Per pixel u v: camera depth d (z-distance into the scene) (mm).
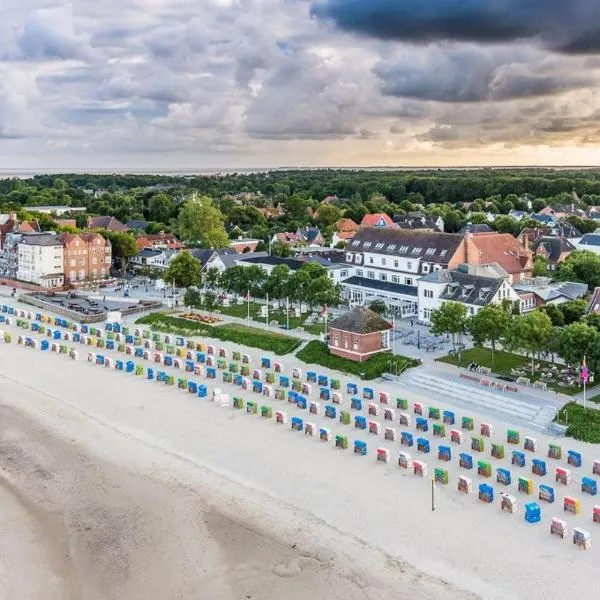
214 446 79188
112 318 138875
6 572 56906
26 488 70625
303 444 79000
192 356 113312
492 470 70812
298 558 57188
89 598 53438
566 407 84250
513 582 53094
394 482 69250
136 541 60688
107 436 82875
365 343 105562
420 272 141000
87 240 189625
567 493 66312
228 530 61656
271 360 110938
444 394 92625
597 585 52500
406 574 54500
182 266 156000
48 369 110750
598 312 111688
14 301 167875
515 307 119875
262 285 138375
